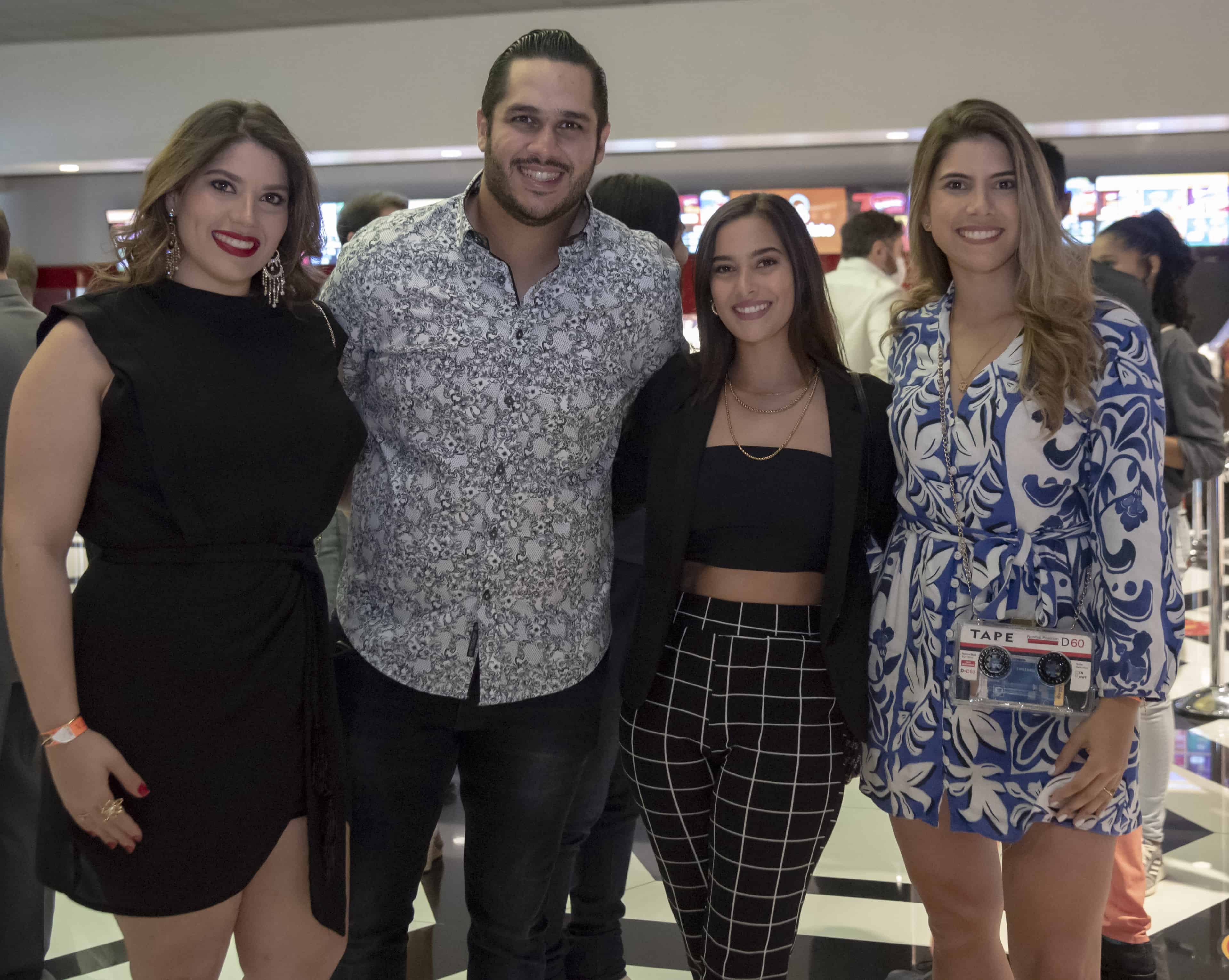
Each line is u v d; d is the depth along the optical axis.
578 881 2.48
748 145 7.95
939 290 2.01
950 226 1.85
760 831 1.84
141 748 1.50
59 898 3.07
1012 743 1.77
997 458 1.77
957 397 1.85
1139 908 2.53
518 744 1.94
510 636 1.89
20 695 2.38
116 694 1.49
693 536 1.93
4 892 2.38
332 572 3.28
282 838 1.64
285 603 1.61
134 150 8.42
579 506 1.94
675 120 7.69
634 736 1.95
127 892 1.51
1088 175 7.76
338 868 1.67
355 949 1.93
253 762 1.56
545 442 1.88
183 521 1.52
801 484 1.88
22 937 2.40
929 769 1.81
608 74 7.73
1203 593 7.39
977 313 1.90
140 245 1.58
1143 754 2.97
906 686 1.86
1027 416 1.76
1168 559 1.69
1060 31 7.25
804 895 1.92
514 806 1.97
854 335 4.50
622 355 1.95
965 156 1.83
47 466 1.45
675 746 1.90
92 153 8.48
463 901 3.02
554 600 1.93
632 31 7.70
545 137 1.80
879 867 3.24
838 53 7.49
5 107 8.52
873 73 7.47
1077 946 1.79
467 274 1.87
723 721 1.86
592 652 1.98
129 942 1.57
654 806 1.95
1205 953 2.63
